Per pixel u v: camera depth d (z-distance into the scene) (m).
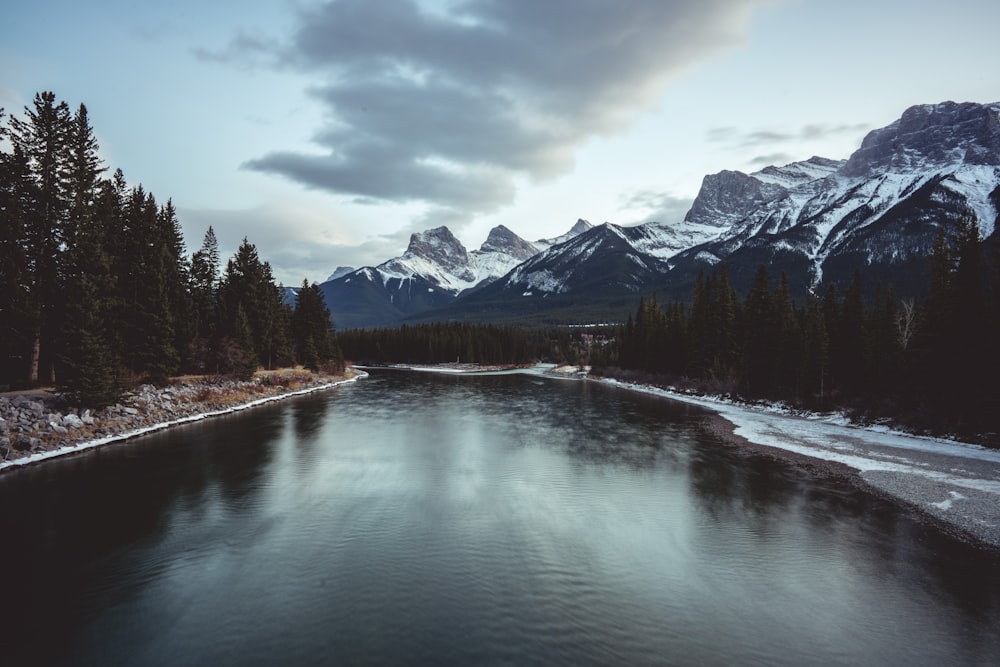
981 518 23.16
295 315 106.19
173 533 20.80
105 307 43.94
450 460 33.66
